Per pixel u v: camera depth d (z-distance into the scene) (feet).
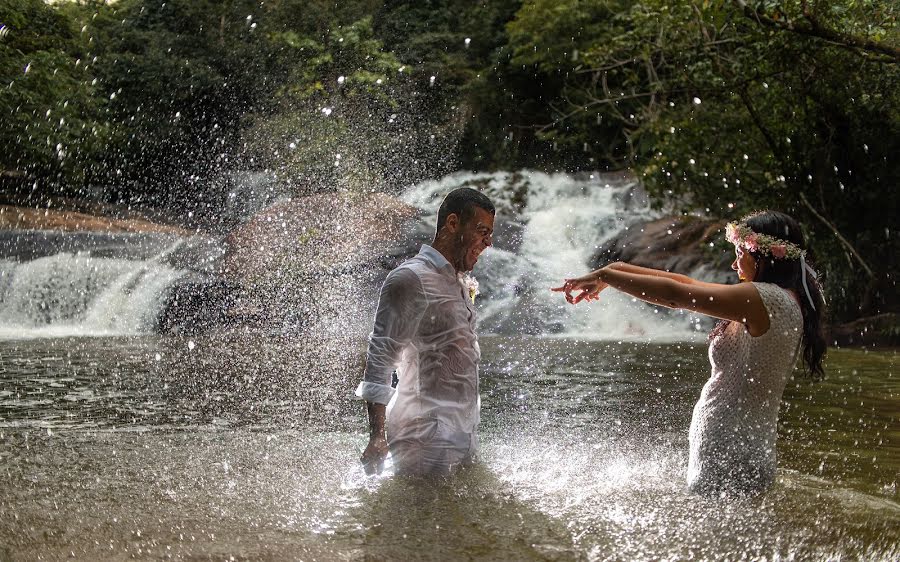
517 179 54.13
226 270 39.04
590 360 25.36
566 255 43.01
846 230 35.29
